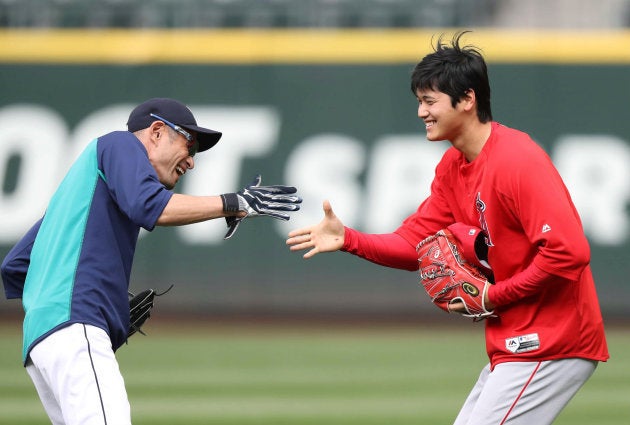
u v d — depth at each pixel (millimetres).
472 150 13703
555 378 13344
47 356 12438
